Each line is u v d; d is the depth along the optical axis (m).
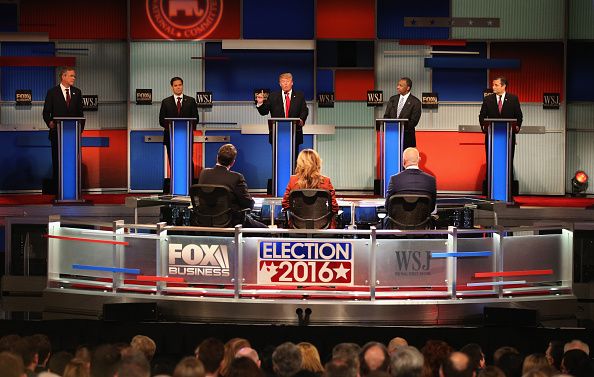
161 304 8.62
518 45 14.41
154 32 14.38
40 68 14.19
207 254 8.57
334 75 14.50
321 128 13.17
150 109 14.38
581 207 12.13
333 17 14.47
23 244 9.74
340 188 14.46
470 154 14.37
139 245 8.67
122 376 4.86
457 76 14.45
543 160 14.32
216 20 14.41
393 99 12.95
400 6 14.43
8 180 13.86
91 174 14.20
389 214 8.92
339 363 4.96
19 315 8.92
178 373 4.86
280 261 8.54
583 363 6.49
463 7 14.41
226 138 14.39
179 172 11.68
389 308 8.53
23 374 4.81
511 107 12.38
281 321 8.53
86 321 8.52
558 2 14.33
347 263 8.52
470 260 8.60
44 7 14.24
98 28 14.31
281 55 14.49
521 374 6.45
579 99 14.34
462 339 8.43
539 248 8.77
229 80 14.46
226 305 8.55
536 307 8.74
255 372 4.98
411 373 5.22
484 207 11.31
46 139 13.91
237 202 9.10
